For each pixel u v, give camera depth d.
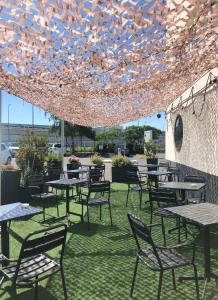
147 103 7.00
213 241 4.13
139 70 3.44
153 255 2.68
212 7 2.11
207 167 6.22
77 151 31.78
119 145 34.84
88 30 2.28
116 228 4.87
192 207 3.25
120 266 3.41
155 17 2.15
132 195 7.83
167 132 11.20
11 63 2.89
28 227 5.00
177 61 3.43
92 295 2.81
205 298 2.69
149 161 10.95
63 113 7.25
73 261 3.57
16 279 2.29
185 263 2.53
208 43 3.07
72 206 6.58
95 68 3.13
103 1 1.93
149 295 2.78
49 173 7.41
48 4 1.95
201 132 6.68
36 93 4.41
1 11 2.04
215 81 5.62
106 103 6.16
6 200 6.30
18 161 7.04
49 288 2.95
